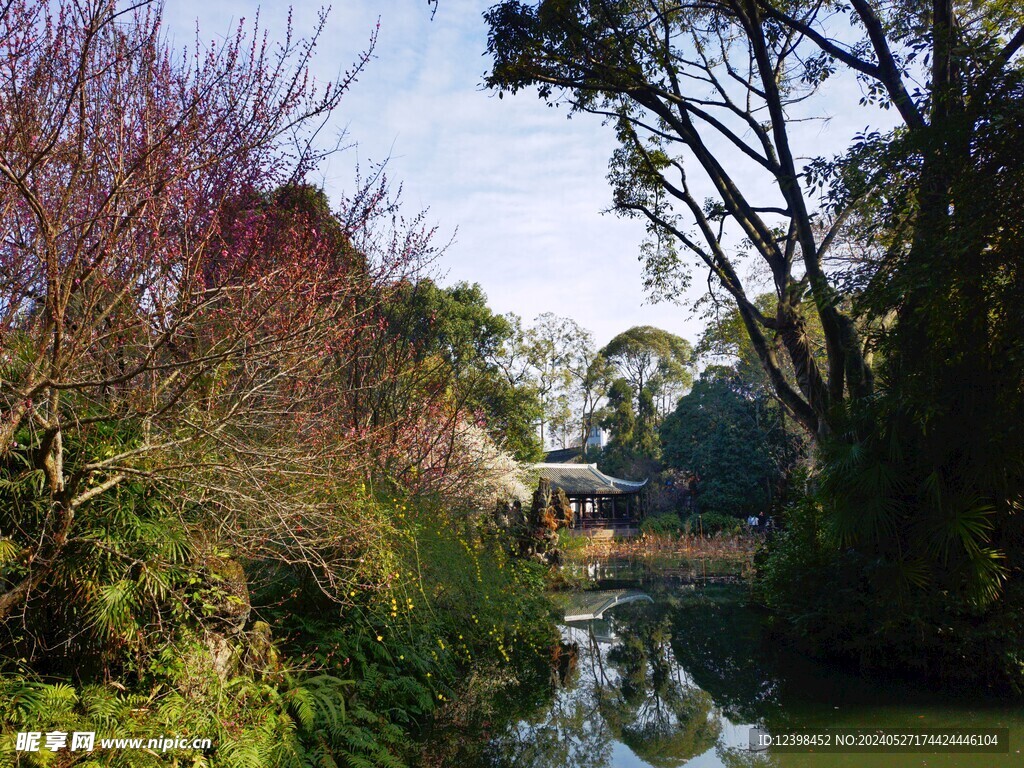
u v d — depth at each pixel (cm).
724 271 1380
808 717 677
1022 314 656
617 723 691
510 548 1473
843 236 1273
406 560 651
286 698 477
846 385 1095
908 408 764
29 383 324
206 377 421
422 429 886
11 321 360
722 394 3769
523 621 1117
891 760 551
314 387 504
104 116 375
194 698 391
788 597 992
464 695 737
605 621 1295
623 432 4966
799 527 1015
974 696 720
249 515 441
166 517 420
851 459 810
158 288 380
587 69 1191
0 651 369
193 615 421
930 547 760
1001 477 708
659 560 2566
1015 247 667
